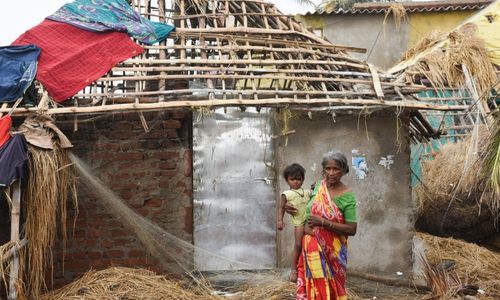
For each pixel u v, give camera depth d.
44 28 7.24
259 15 8.20
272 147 7.61
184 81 7.36
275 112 7.35
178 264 7.23
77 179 6.75
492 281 7.33
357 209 7.32
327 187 4.89
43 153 5.56
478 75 10.19
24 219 5.84
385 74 7.64
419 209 10.53
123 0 7.93
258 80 8.14
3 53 6.78
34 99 6.57
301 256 5.18
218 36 7.61
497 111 5.61
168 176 7.25
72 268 7.00
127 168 7.18
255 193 7.58
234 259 7.52
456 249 8.85
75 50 7.04
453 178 10.16
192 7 8.51
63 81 6.62
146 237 7.17
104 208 7.11
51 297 6.05
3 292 5.68
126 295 6.12
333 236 4.82
